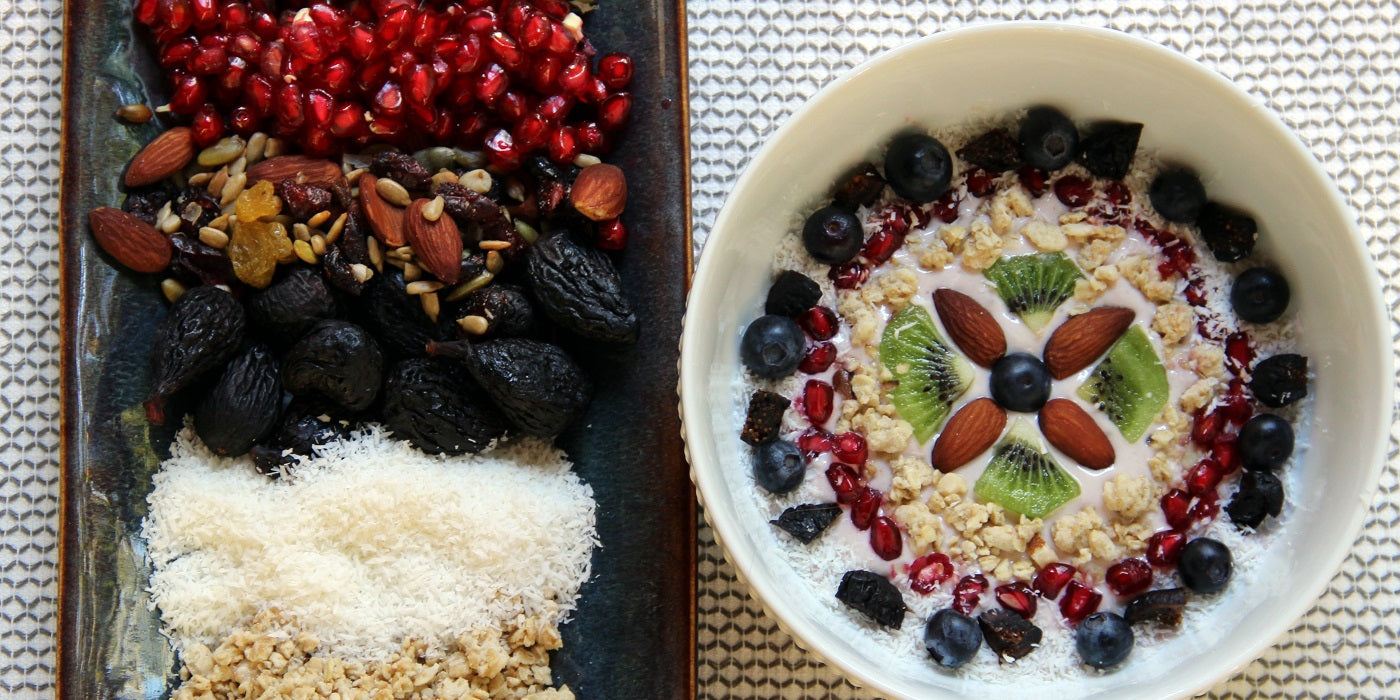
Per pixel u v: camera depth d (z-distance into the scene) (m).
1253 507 0.55
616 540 0.57
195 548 0.57
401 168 0.57
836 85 0.54
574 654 0.57
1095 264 0.56
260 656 0.56
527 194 0.58
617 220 0.57
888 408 0.56
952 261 0.57
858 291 0.57
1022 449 0.56
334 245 0.57
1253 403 0.56
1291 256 0.55
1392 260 0.60
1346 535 0.54
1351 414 0.54
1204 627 0.55
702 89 0.60
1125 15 0.61
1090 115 0.56
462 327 0.57
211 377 0.57
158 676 0.56
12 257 0.60
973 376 0.56
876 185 0.56
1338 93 0.61
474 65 0.57
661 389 0.57
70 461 0.56
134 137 0.57
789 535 0.56
